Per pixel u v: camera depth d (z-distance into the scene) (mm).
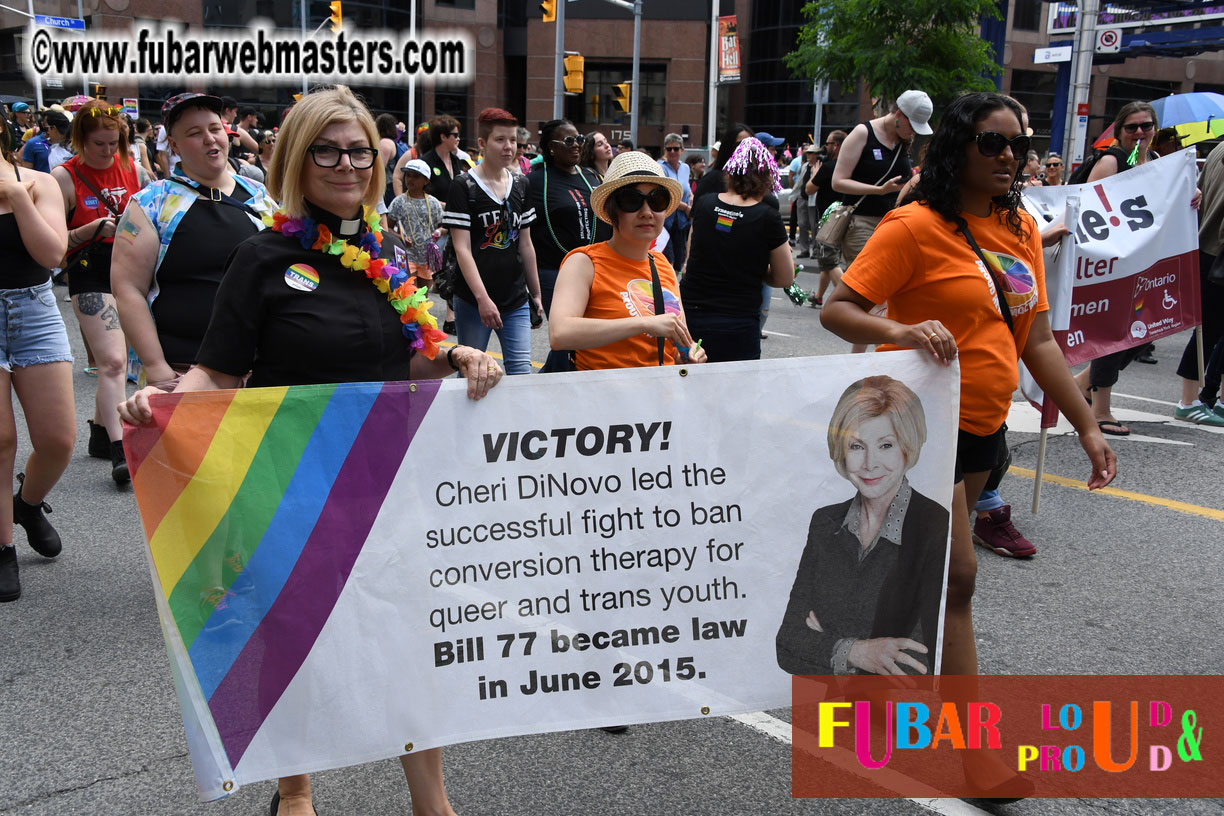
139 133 14375
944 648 2928
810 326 11438
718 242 4656
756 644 2703
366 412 2422
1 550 4270
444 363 2617
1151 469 6348
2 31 50844
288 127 2404
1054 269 5383
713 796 2932
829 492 2689
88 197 5516
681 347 3180
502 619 2553
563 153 5930
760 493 2662
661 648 2652
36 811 2834
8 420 4215
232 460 2344
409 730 2498
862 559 2721
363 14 49031
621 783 3002
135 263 3861
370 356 2500
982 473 2988
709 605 2668
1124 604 4363
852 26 22047
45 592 4328
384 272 2512
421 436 2471
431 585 2500
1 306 4152
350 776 3049
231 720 2373
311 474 2395
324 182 2406
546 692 2596
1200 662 3814
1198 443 6945
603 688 2629
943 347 2652
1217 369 7371
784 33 47938
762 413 2645
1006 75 42656
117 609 4176
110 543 4898
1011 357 2918
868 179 7078
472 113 53969
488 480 2518
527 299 5859
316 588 2410
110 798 2904
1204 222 7207
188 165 3975
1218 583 4613
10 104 26109
